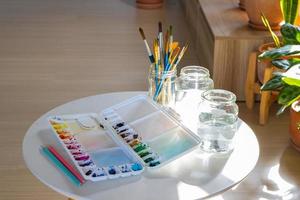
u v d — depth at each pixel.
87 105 1.70
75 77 3.06
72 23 3.92
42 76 3.07
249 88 2.68
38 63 3.24
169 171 1.39
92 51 3.42
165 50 1.64
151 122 1.57
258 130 2.54
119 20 4.00
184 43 3.57
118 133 1.52
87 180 1.33
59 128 1.55
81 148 1.46
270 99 2.59
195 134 1.49
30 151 1.46
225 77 2.75
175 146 1.46
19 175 2.18
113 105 1.69
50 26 3.86
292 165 2.25
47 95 2.85
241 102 2.79
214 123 1.49
